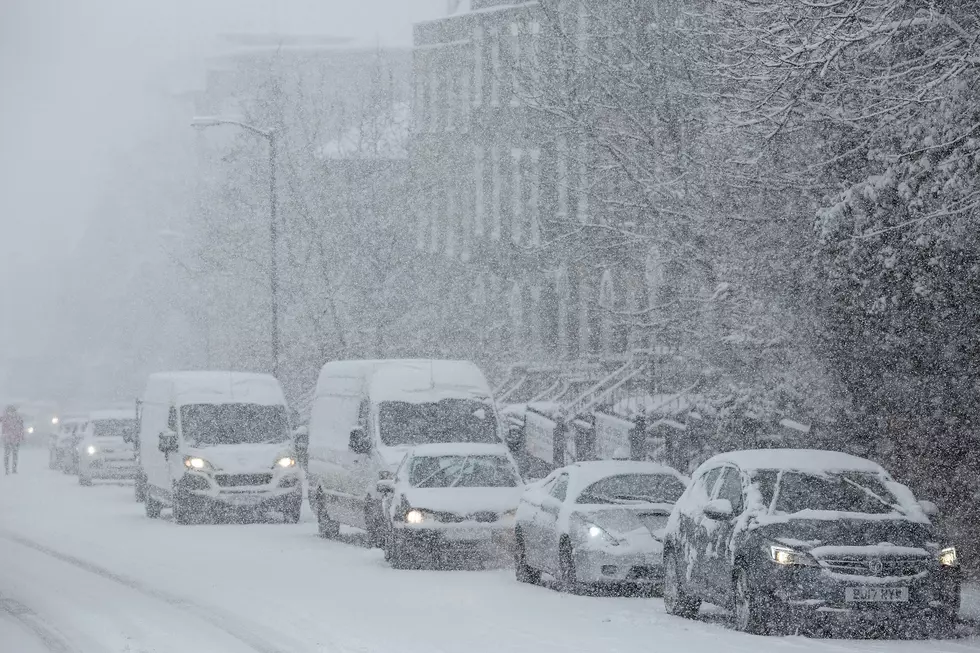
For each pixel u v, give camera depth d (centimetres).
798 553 3906
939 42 5116
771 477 4234
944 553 3997
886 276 5153
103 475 12238
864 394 5928
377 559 6312
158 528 8062
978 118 4728
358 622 4188
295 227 13062
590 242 8612
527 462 9269
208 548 6781
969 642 3875
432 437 6950
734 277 6981
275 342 10575
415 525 5881
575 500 5134
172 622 4194
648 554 4866
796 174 6353
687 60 7744
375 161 13338
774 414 6969
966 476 5662
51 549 6669
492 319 14062
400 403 7031
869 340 5703
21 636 3922
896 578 3891
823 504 4153
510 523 5941
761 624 3938
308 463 7969
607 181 8575
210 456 8431
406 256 13250
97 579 5403
